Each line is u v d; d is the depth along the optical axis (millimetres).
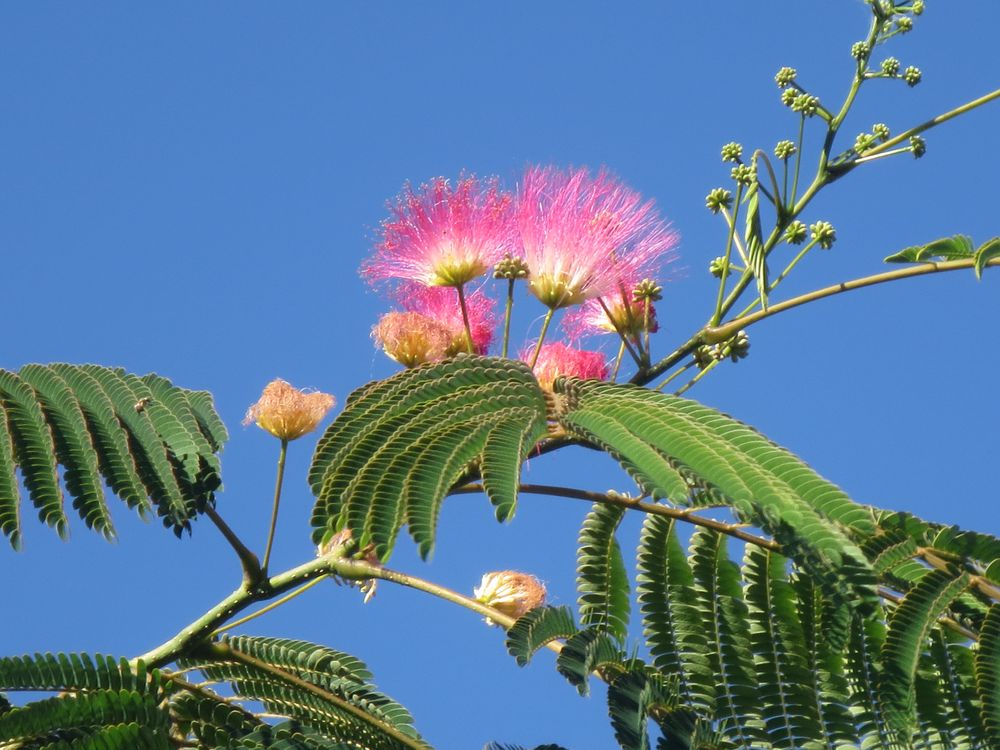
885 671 2855
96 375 3285
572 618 2979
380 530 2463
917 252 3725
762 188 3898
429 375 2682
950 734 2828
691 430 2457
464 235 3576
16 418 3146
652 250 3609
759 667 2941
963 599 2916
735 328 3631
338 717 3215
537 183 3629
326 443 2633
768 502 2303
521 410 2588
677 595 3033
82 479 3109
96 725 2807
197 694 3111
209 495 3182
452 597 3104
